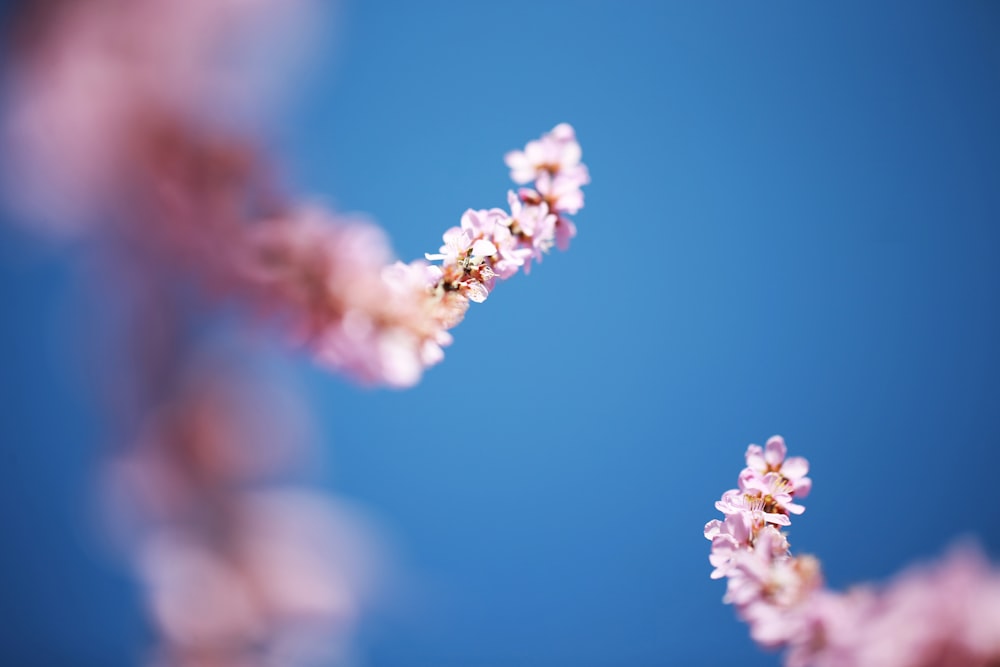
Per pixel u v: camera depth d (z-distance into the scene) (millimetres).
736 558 777
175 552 404
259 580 400
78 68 384
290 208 456
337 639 433
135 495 404
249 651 402
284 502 417
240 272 426
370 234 563
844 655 584
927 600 513
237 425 411
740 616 715
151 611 414
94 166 389
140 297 406
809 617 636
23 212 401
